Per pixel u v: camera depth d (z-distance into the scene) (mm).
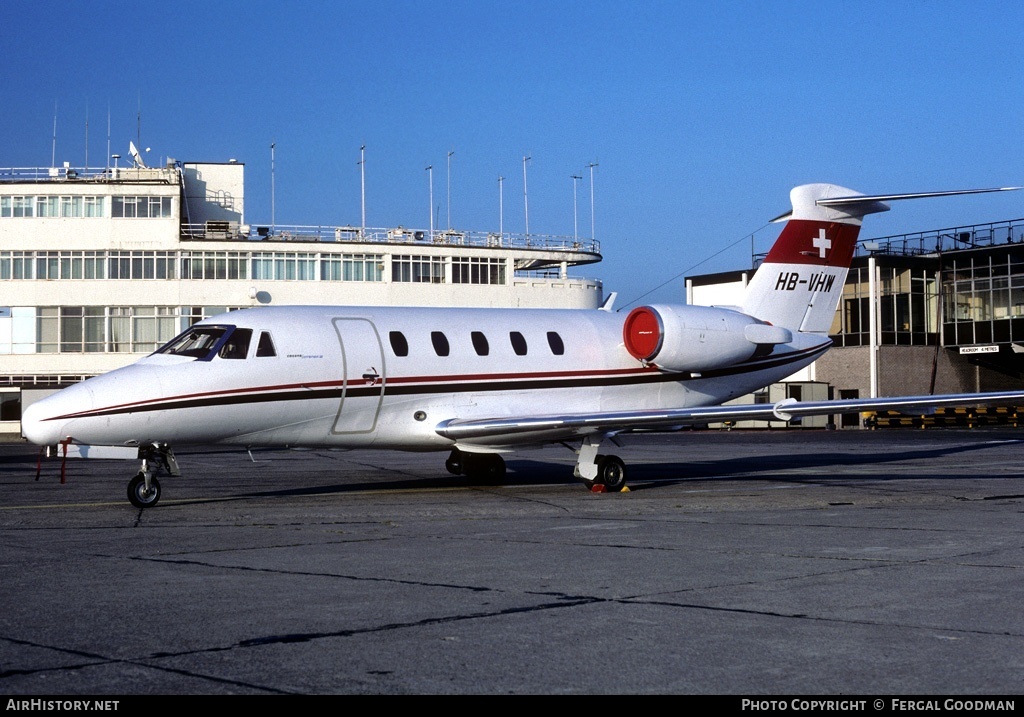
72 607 8469
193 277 57719
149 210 57562
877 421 56344
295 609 8367
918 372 60062
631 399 22109
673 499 17734
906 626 7715
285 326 18625
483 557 11031
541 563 10609
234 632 7586
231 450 38750
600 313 22719
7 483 22547
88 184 57312
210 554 11328
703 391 22922
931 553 11219
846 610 8273
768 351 23078
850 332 60656
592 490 19500
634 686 6223
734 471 24562
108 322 57469
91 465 30344
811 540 12273
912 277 60188
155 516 15336
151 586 9391
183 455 34844
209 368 17656
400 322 19969
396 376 19391
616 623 7836
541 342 21219
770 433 50375
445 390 19891
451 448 20391
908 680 6328
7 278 57219
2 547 11969
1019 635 7438
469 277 61250
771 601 8633
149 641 7328
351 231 60938
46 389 57344
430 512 15664
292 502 17469
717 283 67312
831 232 24344
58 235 57312
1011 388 63438
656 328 21531
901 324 59812
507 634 7496
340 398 18828
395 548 11727
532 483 21609
